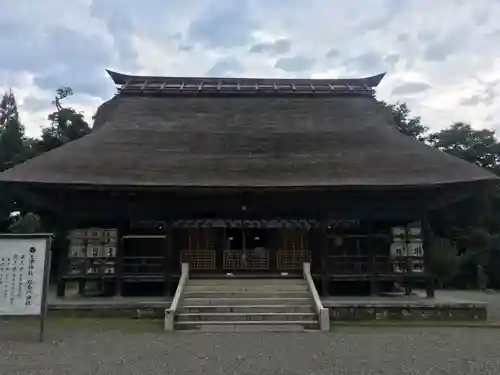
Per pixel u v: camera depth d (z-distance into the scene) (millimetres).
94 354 11117
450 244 41719
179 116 25203
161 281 20453
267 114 25766
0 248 13344
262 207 20859
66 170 19781
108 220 20812
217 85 28172
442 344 12633
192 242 22141
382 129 24312
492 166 48031
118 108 25562
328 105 26609
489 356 10953
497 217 40969
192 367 9719
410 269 20016
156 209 20641
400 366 9859
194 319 15969
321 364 10031
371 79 28891
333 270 20812
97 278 19859
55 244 22688
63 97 47844
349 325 16391
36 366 9805
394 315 17609
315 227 21516
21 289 13227
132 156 21375
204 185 19234
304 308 16672
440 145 50094
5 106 52531
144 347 12070
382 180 19719
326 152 22297
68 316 17469
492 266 40156
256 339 13430
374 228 22531
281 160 21641
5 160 45062
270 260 21875
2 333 14344
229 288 18734
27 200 20406
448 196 20516
